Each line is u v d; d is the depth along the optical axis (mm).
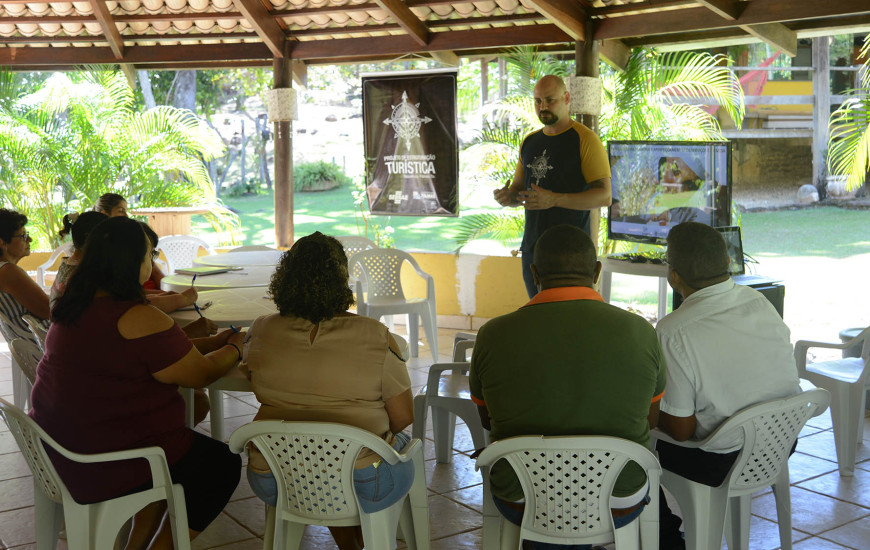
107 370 2551
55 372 2588
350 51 7645
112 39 7586
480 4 6762
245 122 26219
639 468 2338
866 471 3947
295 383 2516
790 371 2660
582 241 2410
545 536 2342
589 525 2311
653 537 2467
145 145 9250
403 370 2594
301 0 7234
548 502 2311
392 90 7727
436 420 4086
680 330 2605
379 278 6297
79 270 2582
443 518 3502
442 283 7602
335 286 2516
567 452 2248
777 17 5535
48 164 8859
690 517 2717
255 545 3283
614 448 2213
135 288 2594
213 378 2697
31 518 3527
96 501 2557
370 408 2547
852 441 3850
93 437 2562
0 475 4012
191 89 20781
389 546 2561
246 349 2637
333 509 2479
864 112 7184
